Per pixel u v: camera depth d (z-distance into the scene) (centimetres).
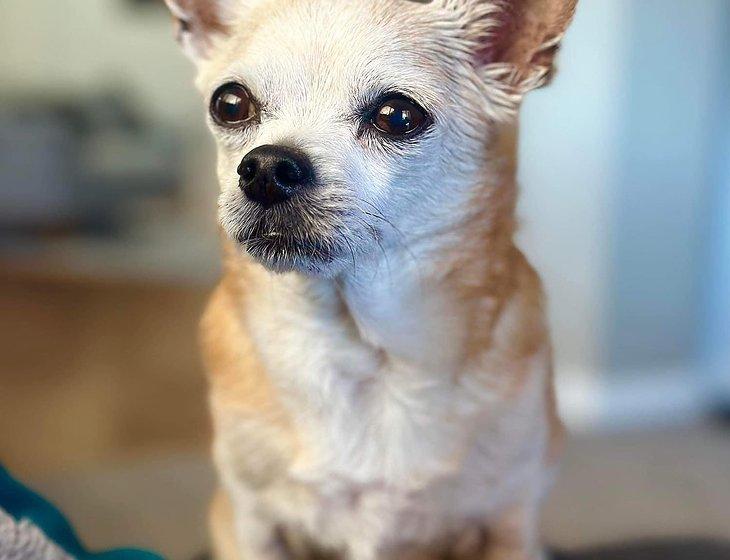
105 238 104
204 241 106
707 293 67
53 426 62
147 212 106
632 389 66
